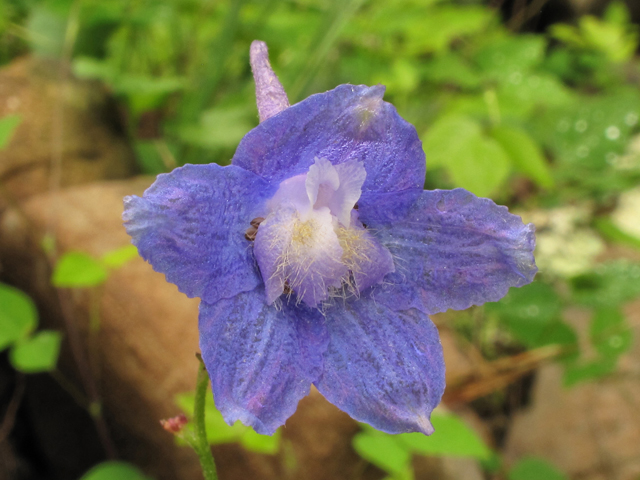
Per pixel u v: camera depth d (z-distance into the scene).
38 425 0.12
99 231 0.11
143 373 0.10
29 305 0.09
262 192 0.05
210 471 0.06
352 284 0.05
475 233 0.05
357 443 0.08
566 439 0.12
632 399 0.12
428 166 0.10
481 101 0.12
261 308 0.05
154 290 0.10
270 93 0.05
